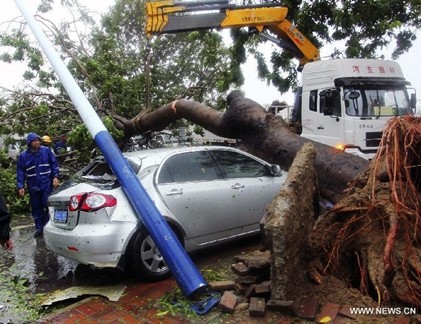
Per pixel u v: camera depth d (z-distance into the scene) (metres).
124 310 4.04
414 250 3.85
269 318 3.66
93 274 5.14
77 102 5.61
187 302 4.10
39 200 7.10
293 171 4.18
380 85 9.15
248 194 5.75
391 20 12.16
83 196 4.54
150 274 4.67
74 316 3.95
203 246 5.30
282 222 3.60
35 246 6.55
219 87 12.42
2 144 11.09
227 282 4.38
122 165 4.83
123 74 11.58
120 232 4.50
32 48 10.78
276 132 7.57
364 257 4.16
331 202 6.23
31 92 10.87
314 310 3.66
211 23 9.59
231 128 8.49
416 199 4.08
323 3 12.18
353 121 8.73
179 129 13.12
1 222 3.85
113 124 9.85
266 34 10.44
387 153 4.24
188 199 5.07
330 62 9.33
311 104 9.86
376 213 4.17
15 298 4.47
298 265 3.99
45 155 7.10
